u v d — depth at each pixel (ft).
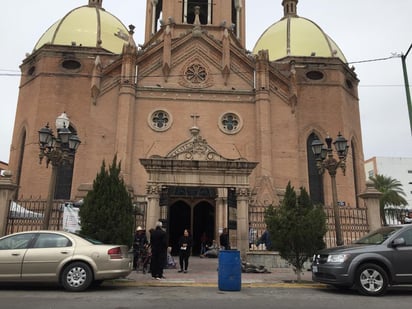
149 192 59.31
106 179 47.34
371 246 36.11
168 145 94.99
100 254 35.47
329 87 109.70
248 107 99.35
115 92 98.73
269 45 127.13
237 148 96.07
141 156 93.61
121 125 92.99
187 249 52.11
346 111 109.70
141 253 52.75
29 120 103.91
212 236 92.07
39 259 34.88
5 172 59.41
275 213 47.32
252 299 32.30
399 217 116.26
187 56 101.96
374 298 33.27
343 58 123.13
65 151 52.01
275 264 58.08
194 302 30.22
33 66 110.42
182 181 60.13
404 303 30.60
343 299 32.63
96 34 119.44
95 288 37.78
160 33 115.34
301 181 100.68
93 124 95.71
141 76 99.50
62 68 106.63
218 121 97.55
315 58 112.27
